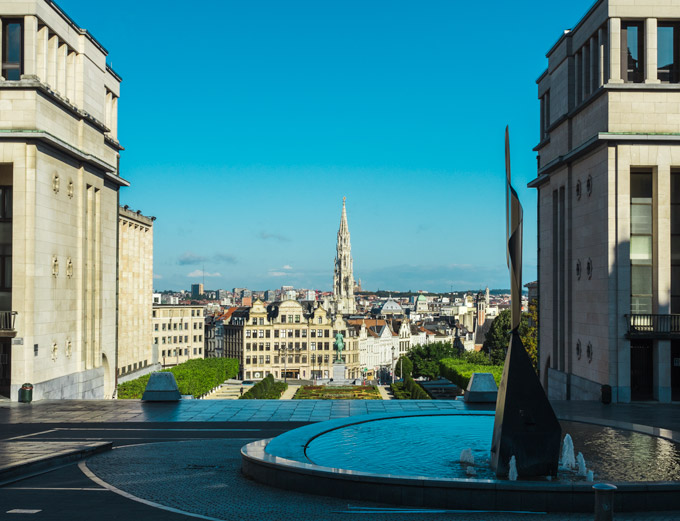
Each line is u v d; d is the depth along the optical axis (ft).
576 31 166.09
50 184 150.51
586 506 57.31
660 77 147.33
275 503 59.36
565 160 166.61
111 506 56.59
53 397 150.10
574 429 92.53
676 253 155.12
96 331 177.68
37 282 144.05
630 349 142.61
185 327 583.17
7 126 142.82
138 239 312.09
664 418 120.16
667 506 58.23
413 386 308.40
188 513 54.70
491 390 136.77
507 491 57.77
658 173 143.43
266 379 332.39
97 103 179.32
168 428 110.83
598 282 148.97
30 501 58.18
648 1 143.95
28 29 144.66
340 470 63.41
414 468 69.41
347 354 624.18
